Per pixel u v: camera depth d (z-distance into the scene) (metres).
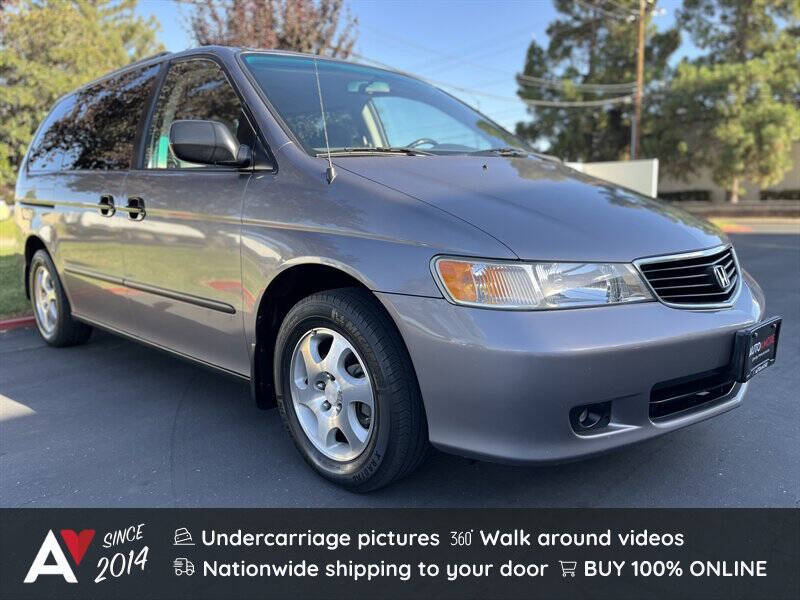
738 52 27.25
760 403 3.52
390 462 2.37
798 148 27.98
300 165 2.67
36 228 4.43
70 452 3.02
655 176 21.59
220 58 3.23
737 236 15.64
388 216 2.33
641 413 2.22
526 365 2.02
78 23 17.53
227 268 2.84
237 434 3.21
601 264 2.20
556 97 31.45
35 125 15.96
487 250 2.13
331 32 10.43
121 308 3.71
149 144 3.49
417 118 3.59
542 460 2.10
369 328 2.32
